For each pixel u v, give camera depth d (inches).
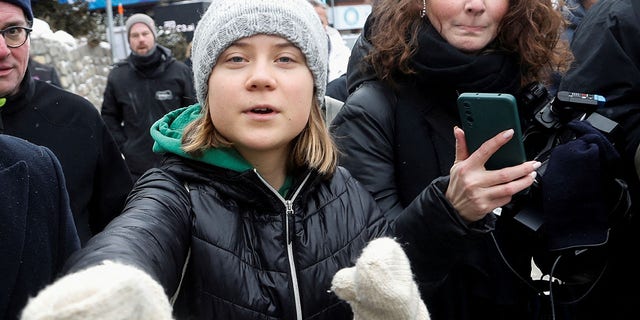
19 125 119.0
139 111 285.9
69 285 38.3
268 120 70.3
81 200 122.4
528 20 101.2
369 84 105.3
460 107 79.6
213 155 70.8
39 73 272.4
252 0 71.0
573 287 103.3
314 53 73.1
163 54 288.4
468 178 72.8
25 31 105.3
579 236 91.8
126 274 39.1
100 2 815.1
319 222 73.5
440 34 101.0
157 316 40.2
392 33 101.4
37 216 77.5
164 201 66.8
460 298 98.9
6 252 72.3
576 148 92.4
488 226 77.7
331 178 76.9
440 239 75.6
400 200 101.0
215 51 70.9
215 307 66.9
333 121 104.0
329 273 71.2
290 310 68.8
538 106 101.8
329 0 722.2
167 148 72.4
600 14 114.3
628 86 108.5
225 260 67.7
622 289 105.3
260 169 74.0
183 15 670.5
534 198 95.2
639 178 101.0
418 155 100.0
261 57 70.7
